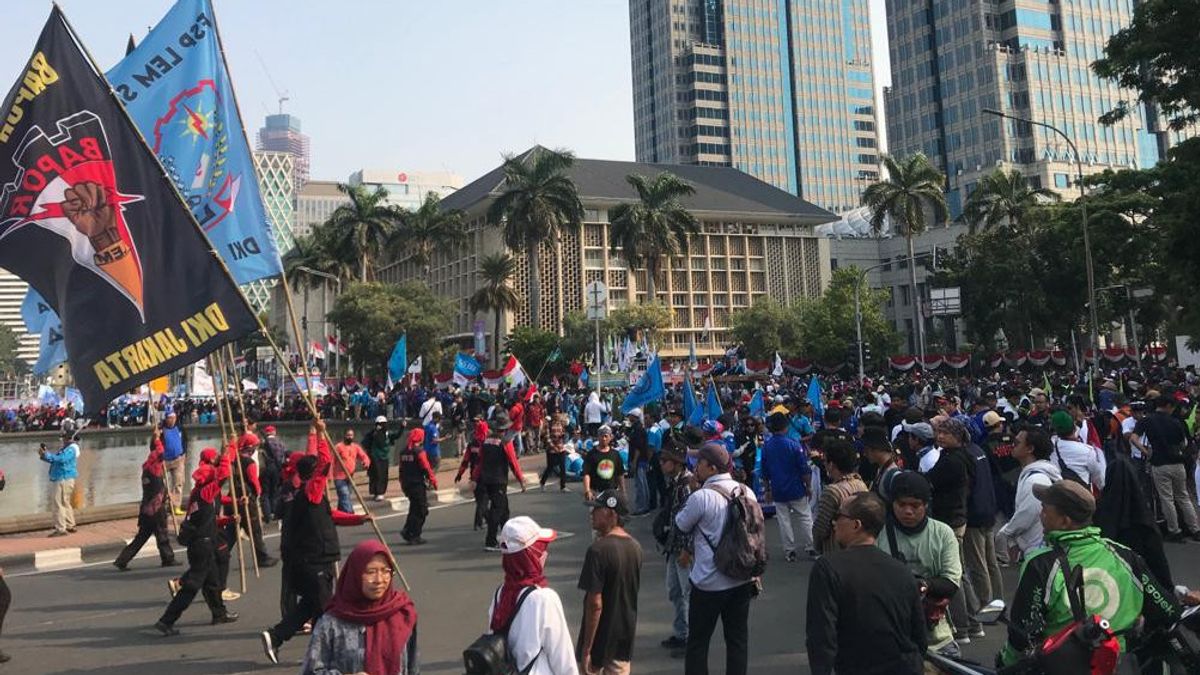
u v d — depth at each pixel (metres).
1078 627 3.69
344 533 13.27
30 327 7.86
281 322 109.50
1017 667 3.86
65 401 58.56
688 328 85.94
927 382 36.91
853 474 6.61
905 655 3.72
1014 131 105.62
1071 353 57.06
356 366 62.41
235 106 9.12
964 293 59.25
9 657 7.21
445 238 68.50
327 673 3.77
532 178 59.09
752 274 91.12
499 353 66.94
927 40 115.88
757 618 7.96
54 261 7.24
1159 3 20.27
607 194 84.38
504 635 4.03
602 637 5.46
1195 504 12.33
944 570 5.00
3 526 13.81
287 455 14.12
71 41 7.42
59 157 7.29
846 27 164.50
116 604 9.19
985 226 60.59
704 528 5.67
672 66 154.25
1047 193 60.06
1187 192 21.06
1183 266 22.30
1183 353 35.91
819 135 158.25
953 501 7.20
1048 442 6.50
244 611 8.72
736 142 152.00
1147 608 4.00
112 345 7.12
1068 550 4.08
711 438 9.12
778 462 10.45
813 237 94.38
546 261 80.94
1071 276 53.28
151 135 8.82
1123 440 12.52
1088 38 110.50
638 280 84.69
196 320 7.20
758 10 156.88
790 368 54.81
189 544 8.00
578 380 37.84
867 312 63.66
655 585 9.49
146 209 7.32
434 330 60.88
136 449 37.47
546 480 18.80
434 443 20.84
